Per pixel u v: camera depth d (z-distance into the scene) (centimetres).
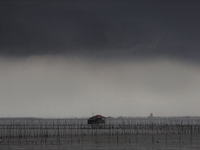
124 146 7850
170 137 10356
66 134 11712
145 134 11731
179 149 7344
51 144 8244
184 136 10788
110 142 8744
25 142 8706
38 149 7319
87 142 8731
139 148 7494
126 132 12938
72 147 7644
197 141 9050
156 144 8281
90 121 17012
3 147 7656
